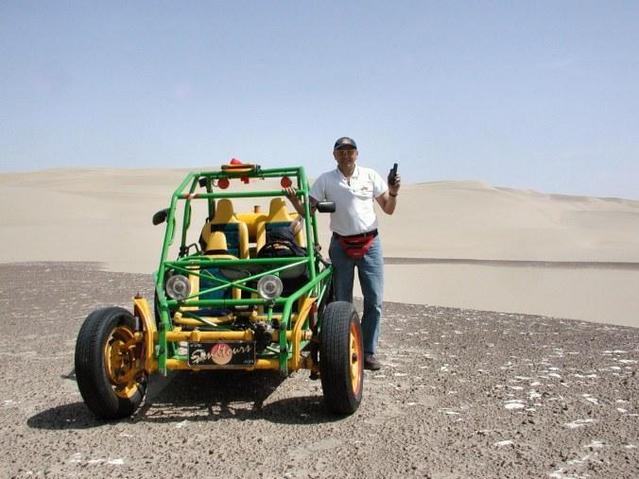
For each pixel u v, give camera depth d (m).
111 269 20.94
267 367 5.20
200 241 6.77
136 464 4.33
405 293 16.47
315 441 4.71
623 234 47.84
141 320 5.42
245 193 6.55
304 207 6.41
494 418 5.17
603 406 5.45
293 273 6.11
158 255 26.95
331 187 6.62
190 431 4.98
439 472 4.12
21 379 6.52
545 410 5.36
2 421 5.25
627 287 18.12
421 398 5.75
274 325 5.62
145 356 5.28
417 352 7.66
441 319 10.07
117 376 5.31
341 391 5.05
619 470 4.12
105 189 69.25
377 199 6.84
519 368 6.81
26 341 8.33
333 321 5.12
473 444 4.61
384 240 40.16
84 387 4.96
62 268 19.48
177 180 83.19
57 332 8.89
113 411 5.13
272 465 4.27
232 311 5.96
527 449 4.50
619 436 4.74
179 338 5.23
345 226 6.62
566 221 56.19
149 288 13.72
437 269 23.16
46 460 4.42
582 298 15.65
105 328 5.10
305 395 5.90
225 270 6.12
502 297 15.80
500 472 4.11
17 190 51.56
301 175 6.76
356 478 4.06
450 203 58.97
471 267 24.03
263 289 5.34
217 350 5.18
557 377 6.41
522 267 24.41
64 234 34.81
